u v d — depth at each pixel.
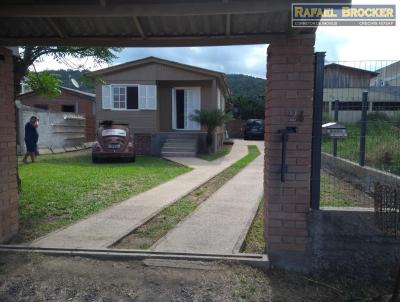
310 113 4.48
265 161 4.89
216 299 3.87
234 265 4.54
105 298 3.89
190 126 22.09
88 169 13.08
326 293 4.08
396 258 4.42
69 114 22.92
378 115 5.13
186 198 8.59
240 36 4.76
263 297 3.92
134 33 4.98
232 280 4.22
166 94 21.83
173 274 4.33
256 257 4.64
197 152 19.80
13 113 5.53
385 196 4.46
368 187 6.38
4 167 5.29
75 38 5.05
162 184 10.34
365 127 5.23
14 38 5.06
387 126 5.18
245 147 24.00
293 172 4.53
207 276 4.29
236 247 5.11
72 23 4.74
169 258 4.70
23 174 11.54
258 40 4.68
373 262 4.45
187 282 4.17
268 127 4.69
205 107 21.67
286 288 4.13
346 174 7.50
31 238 5.57
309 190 4.55
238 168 13.97
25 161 15.02
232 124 37.03
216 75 20.08
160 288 4.06
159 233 5.95
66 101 30.47
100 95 20.64
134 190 9.38
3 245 5.10
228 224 6.30
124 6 4.21
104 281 4.20
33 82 10.33
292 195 4.55
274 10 4.06
